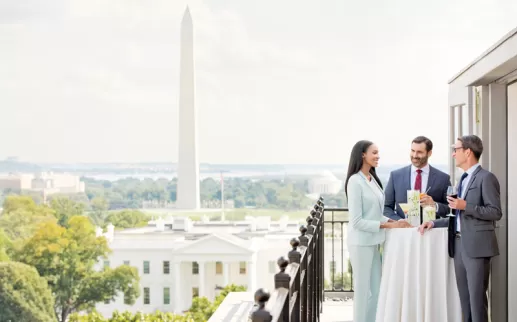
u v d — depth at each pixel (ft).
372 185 18.34
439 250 17.03
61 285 193.16
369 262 18.24
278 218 242.37
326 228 138.62
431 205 17.20
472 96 22.02
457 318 17.04
